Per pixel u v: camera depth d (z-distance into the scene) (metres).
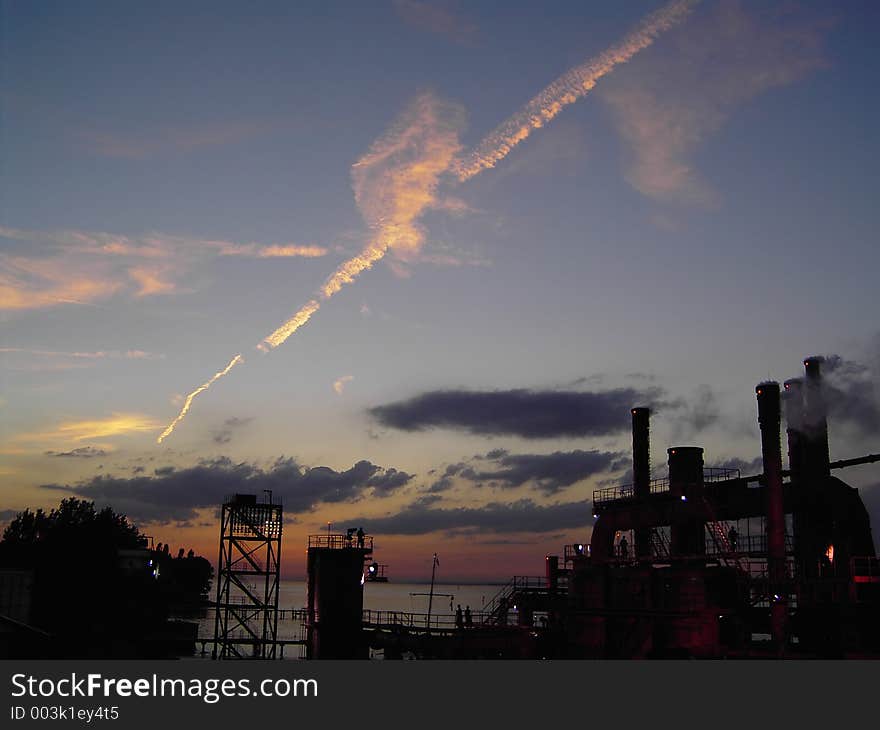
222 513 83.81
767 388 60.69
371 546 84.94
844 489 60.03
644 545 76.25
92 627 87.81
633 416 80.94
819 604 56.00
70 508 144.25
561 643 70.94
